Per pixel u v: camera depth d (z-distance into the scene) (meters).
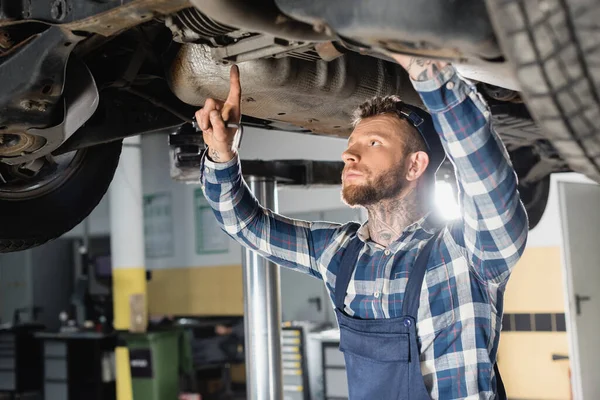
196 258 8.57
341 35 1.07
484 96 2.22
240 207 1.60
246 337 3.12
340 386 5.92
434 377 1.32
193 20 1.39
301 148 3.29
